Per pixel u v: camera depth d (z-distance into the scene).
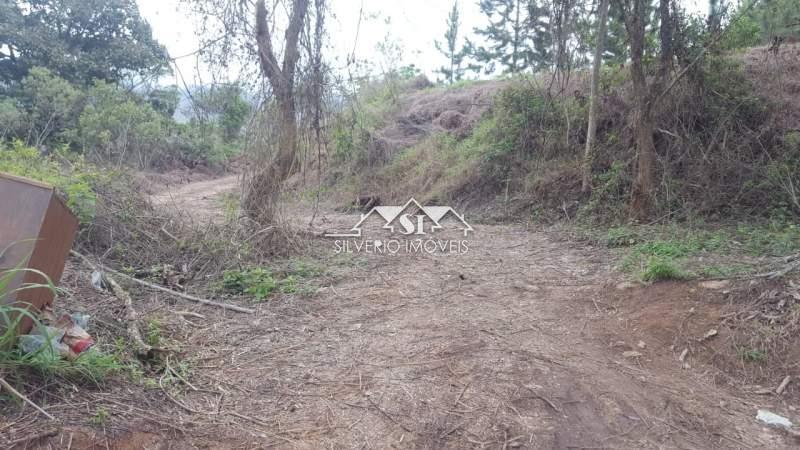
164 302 4.43
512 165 10.67
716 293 4.20
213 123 6.93
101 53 19.34
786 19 8.02
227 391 3.03
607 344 3.87
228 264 5.52
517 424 2.80
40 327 2.39
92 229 5.33
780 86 8.43
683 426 2.87
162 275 5.04
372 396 3.05
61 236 2.89
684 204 7.38
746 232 6.16
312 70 6.40
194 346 3.64
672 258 5.35
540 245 7.27
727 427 2.88
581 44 8.98
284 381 3.21
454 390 3.12
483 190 10.78
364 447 2.57
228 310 4.44
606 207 8.27
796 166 7.12
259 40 6.13
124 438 2.34
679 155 8.13
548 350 3.72
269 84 6.27
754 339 3.60
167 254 5.60
